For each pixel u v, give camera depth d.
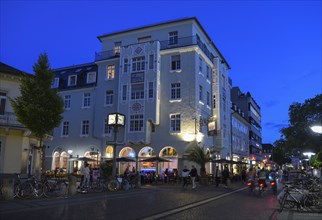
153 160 29.55
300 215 11.85
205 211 12.40
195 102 32.66
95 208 12.46
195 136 31.92
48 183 17.08
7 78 24.14
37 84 18.84
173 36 36.09
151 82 34.22
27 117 18.45
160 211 12.05
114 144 22.25
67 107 40.56
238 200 16.89
